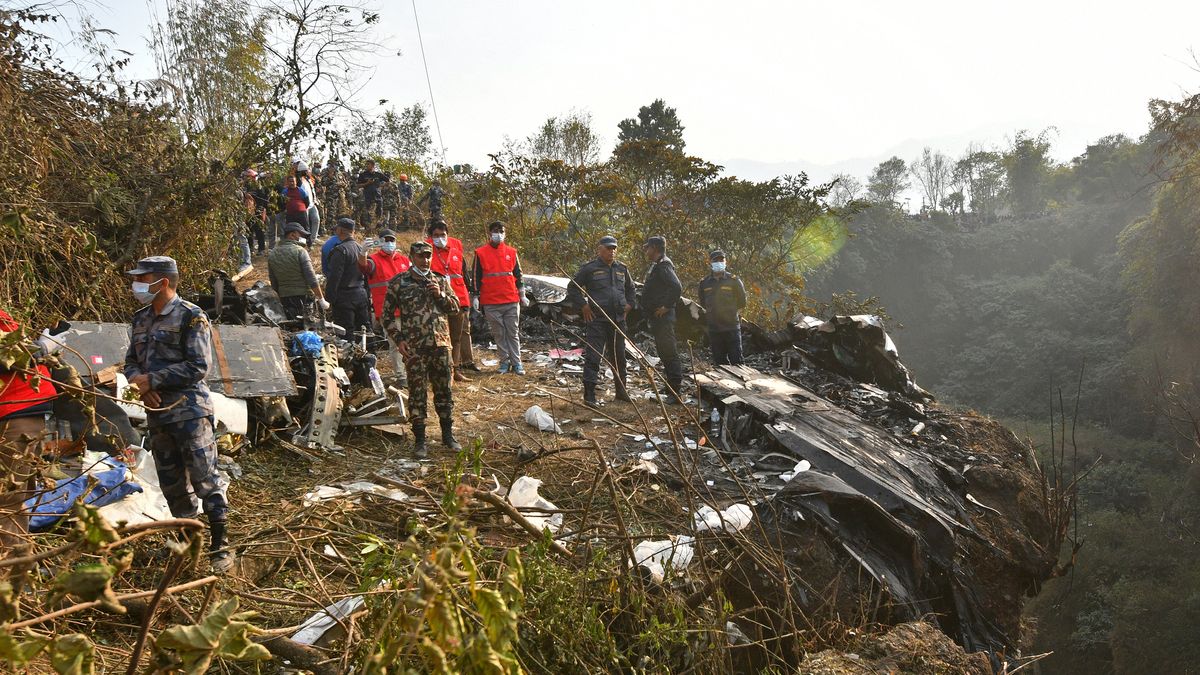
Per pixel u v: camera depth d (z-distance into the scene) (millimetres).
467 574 1534
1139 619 25031
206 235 9305
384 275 9023
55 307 6598
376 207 18828
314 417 6434
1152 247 36062
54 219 6664
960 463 7527
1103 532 32000
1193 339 35531
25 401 3652
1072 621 28000
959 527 5777
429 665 1812
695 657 3293
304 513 4832
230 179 9500
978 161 105688
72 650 1438
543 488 5781
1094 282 74188
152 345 4211
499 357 10477
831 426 7254
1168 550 29234
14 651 1405
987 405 68625
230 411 5836
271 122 9711
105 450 4543
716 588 3730
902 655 3482
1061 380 64625
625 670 3188
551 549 3561
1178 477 37062
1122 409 48844
